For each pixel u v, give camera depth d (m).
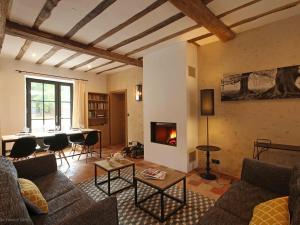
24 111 4.98
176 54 3.77
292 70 2.76
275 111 2.96
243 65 3.29
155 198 2.61
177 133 3.78
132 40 3.56
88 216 1.22
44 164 2.45
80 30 3.12
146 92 4.45
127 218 2.16
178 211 2.29
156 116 4.21
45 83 5.61
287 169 1.86
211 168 3.74
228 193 1.86
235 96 3.35
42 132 4.76
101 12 2.57
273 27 2.96
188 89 3.65
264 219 1.25
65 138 4.32
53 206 1.68
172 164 3.90
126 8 2.48
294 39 2.77
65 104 6.05
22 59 4.82
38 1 2.30
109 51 4.13
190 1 2.21
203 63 3.85
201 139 3.91
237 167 3.39
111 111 6.77
